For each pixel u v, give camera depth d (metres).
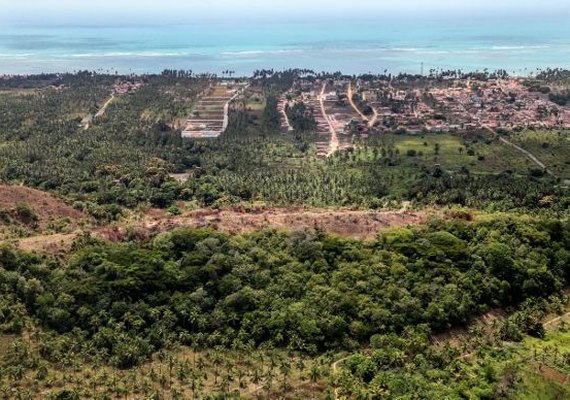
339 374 111.06
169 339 122.75
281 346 122.56
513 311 138.00
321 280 133.38
